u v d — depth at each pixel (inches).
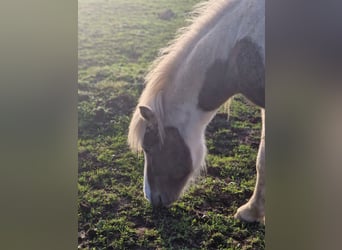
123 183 85.4
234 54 86.1
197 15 86.0
